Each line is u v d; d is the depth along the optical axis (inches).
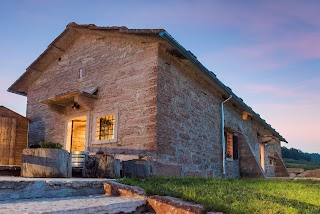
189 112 374.3
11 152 418.6
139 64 340.2
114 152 335.9
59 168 211.9
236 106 543.2
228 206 138.8
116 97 353.1
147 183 190.2
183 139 352.5
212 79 403.9
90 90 373.4
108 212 131.9
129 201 143.8
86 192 170.6
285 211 139.2
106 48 387.2
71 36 426.9
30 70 471.8
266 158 742.5
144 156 302.5
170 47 334.0
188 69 383.9
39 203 129.0
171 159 323.3
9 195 137.7
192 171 362.6
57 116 427.8
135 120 325.4
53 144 285.9
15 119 430.9
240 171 527.2
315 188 286.0
